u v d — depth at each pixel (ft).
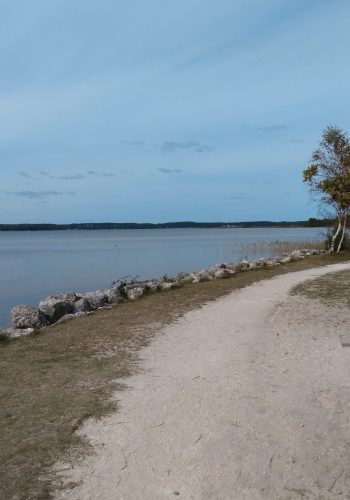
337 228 89.76
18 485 14.60
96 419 19.08
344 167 82.79
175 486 14.64
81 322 37.27
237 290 49.14
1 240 363.15
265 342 30.40
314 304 40.88
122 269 114.93
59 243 287.89
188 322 35.94
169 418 19.13
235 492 14.38
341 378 23.77
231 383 23.03
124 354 28.07
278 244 152.76
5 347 30.60
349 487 14.66
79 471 15.42
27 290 83.51
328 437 17.65
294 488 14.61
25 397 21.45
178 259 139.23
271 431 18.08
